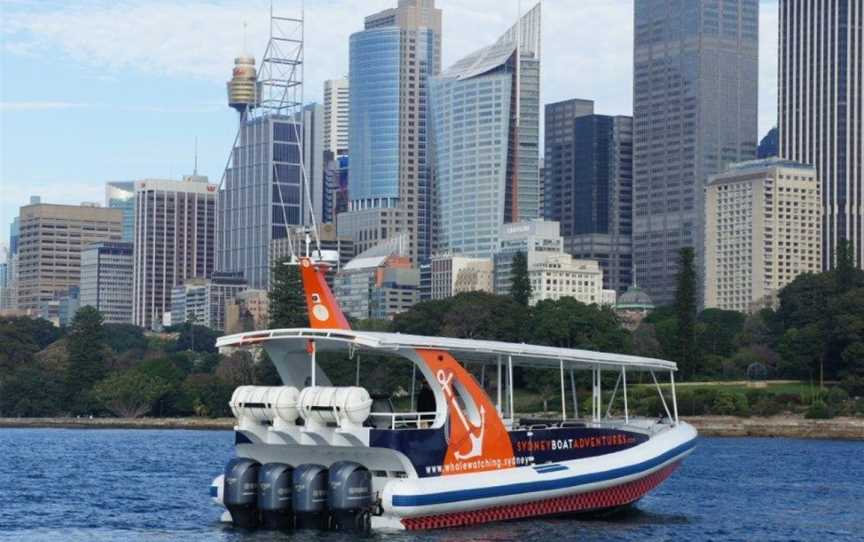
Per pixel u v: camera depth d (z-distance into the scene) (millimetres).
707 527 67375
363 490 54062
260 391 55125
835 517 74562
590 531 60594
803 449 154125
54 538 62594
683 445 67625
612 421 67375
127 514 72875
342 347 56500
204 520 69688
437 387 55844
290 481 55656
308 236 61219
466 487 55312
